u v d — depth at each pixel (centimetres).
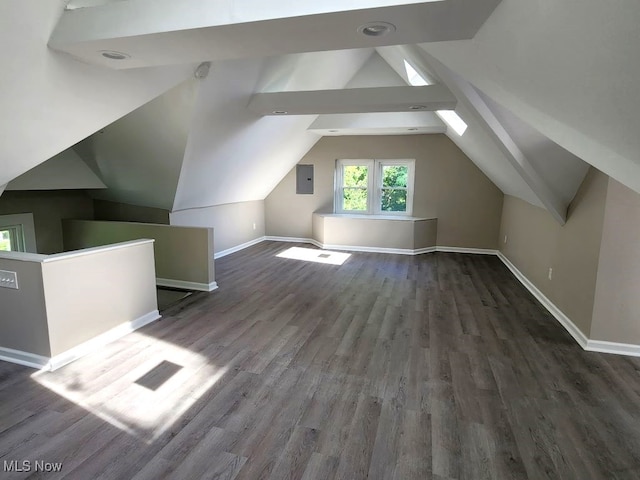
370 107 386
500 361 273
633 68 93
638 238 269
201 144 397
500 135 292
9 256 248
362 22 157
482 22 154
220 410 213
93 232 486
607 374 256
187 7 167
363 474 169
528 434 197
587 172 302
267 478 166
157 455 178
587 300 296
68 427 196
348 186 707
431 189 657
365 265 563
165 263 449
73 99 230
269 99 390
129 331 316
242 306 385
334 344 300
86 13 181
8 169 256
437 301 405
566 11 100
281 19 155
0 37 170
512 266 536
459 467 174
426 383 244
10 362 260
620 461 179
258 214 732
